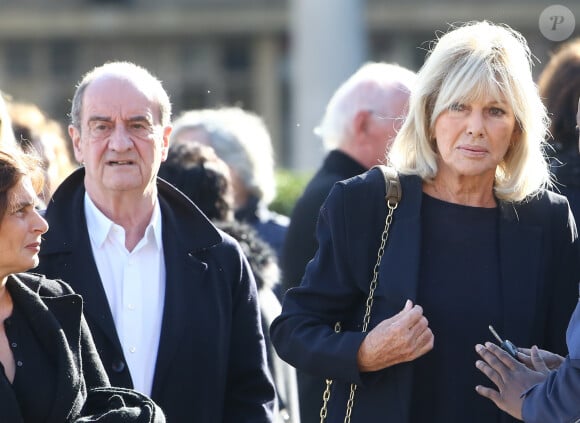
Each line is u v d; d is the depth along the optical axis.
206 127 12.16
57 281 7.27
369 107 10.14
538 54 58.22
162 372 7.86
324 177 10.05
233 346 8.31
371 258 7.66
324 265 7.77
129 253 8.07
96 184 8.08
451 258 7.57
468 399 7.44
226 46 63.41
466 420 7.43
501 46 7.50
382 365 7.35
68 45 63.44
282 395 9.42
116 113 7.98
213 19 62.16
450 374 7.44
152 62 63.47
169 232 8.20
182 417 7.90
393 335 7.22
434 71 7.59
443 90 7.48
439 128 7.57
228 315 8.22
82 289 7.90
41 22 62.16
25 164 6.86
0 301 6.85
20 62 63.25
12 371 6.74
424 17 59.66
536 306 7.59
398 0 59.94
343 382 7.60
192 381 7.95
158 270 8.11
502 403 7.15
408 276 7.47
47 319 6.88
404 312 7.27
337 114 10.27
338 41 38.00
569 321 7.52
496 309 7.49
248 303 8.39
